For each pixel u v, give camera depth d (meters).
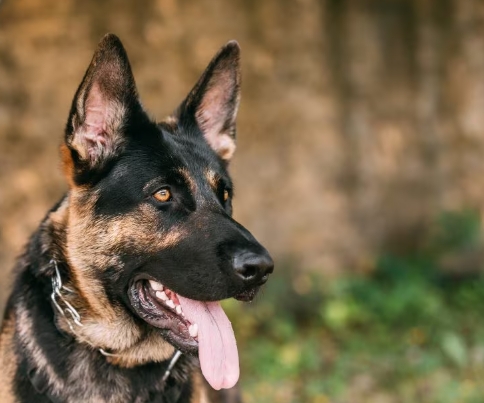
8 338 0.96
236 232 0.93
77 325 0.95
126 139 0.98
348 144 2.07
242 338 1.83
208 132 1.12
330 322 1.87
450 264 2.14
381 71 2.09
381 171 2.11
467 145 2.16
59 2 1.75
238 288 0.91
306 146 2.03
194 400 1.00
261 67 1.96
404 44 2.10
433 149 2.14
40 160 1.75
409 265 2.07
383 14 2.07
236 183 1.96
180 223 0.95
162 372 0.97
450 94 2.14
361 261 2.09
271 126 1.99
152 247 0.94
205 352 0.92
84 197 0.96
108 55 0.97
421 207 2.15
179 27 1.88
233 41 1.10
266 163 1.99
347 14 2.04
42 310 0.95
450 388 1.58
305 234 2.04
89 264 0.95
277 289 1.95
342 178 2.07
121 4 1.81
